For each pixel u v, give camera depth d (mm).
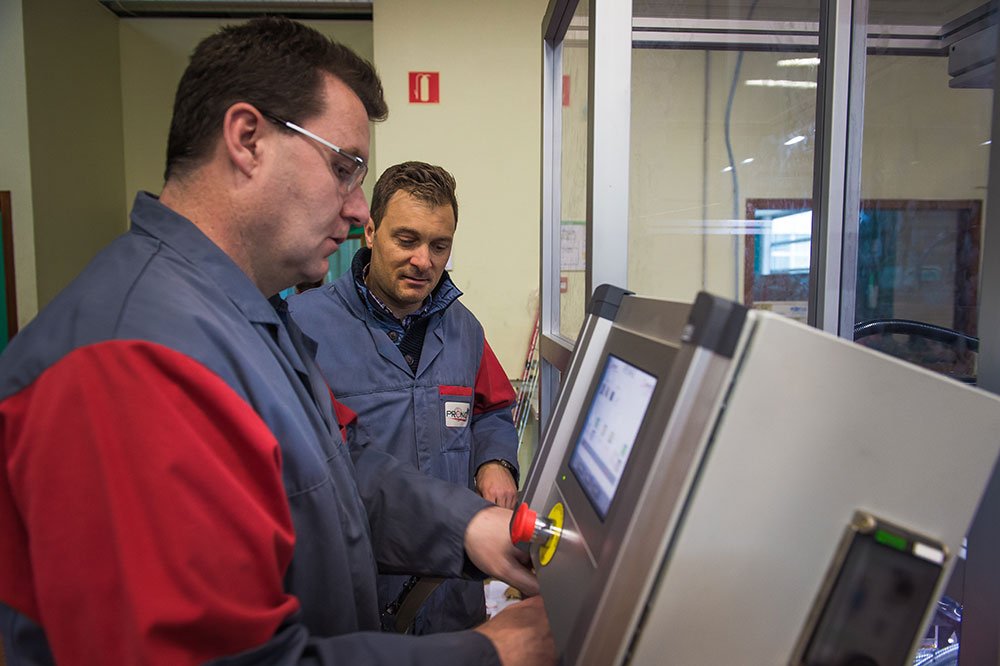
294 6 3207
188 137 581
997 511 492
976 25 798
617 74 775
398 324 1264
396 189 1172
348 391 1198
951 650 727
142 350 450
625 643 356
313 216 610
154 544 406
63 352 457
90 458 417
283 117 574
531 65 2688
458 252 2758
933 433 378
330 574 604
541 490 598
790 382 355
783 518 366
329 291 1268
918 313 899
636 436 410
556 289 1305
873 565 374
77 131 3160
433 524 754
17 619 461
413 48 2650
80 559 407
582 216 1000
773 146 1024
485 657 506
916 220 885
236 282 587
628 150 785
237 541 441
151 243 567
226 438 472
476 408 1448
